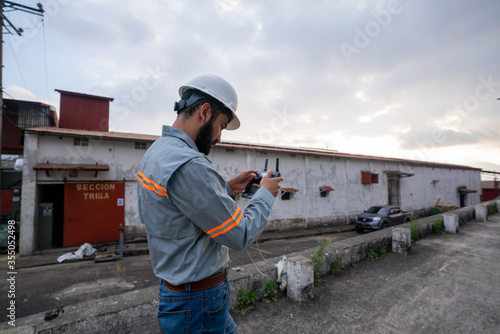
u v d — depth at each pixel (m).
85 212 8.48
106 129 13.25
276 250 8.72
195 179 0.80
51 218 8.43
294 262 2.96
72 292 5.04
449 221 6.70
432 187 21.08
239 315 2.61
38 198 8.26
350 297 3.03
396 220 12.30
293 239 10.91
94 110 13.18
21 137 13.31
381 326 2.45
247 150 11.46
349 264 4.11
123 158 9.09
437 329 2.41
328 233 12.25
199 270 0.93
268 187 1.11
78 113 12.86
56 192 9.65
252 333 2.32
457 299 2.99
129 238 9.00
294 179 12.86
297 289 2.89
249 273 2.89
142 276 5.96
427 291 3.20
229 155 11.08
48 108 13.66
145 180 0.93
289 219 12.53
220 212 0.83
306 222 13.03
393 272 3.85
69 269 6.51
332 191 14.32
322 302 2.90
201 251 0.93
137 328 2.04
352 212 15.09
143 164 1.02
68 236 8.24
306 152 13.07
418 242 5.64
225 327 1.09
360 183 15.77
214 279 1.02
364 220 11.91
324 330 2.38
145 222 0.97
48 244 8.32
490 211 10.19
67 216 8.27
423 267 4.06
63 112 12.60
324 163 14.10
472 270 3.94
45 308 4.39
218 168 10.77
